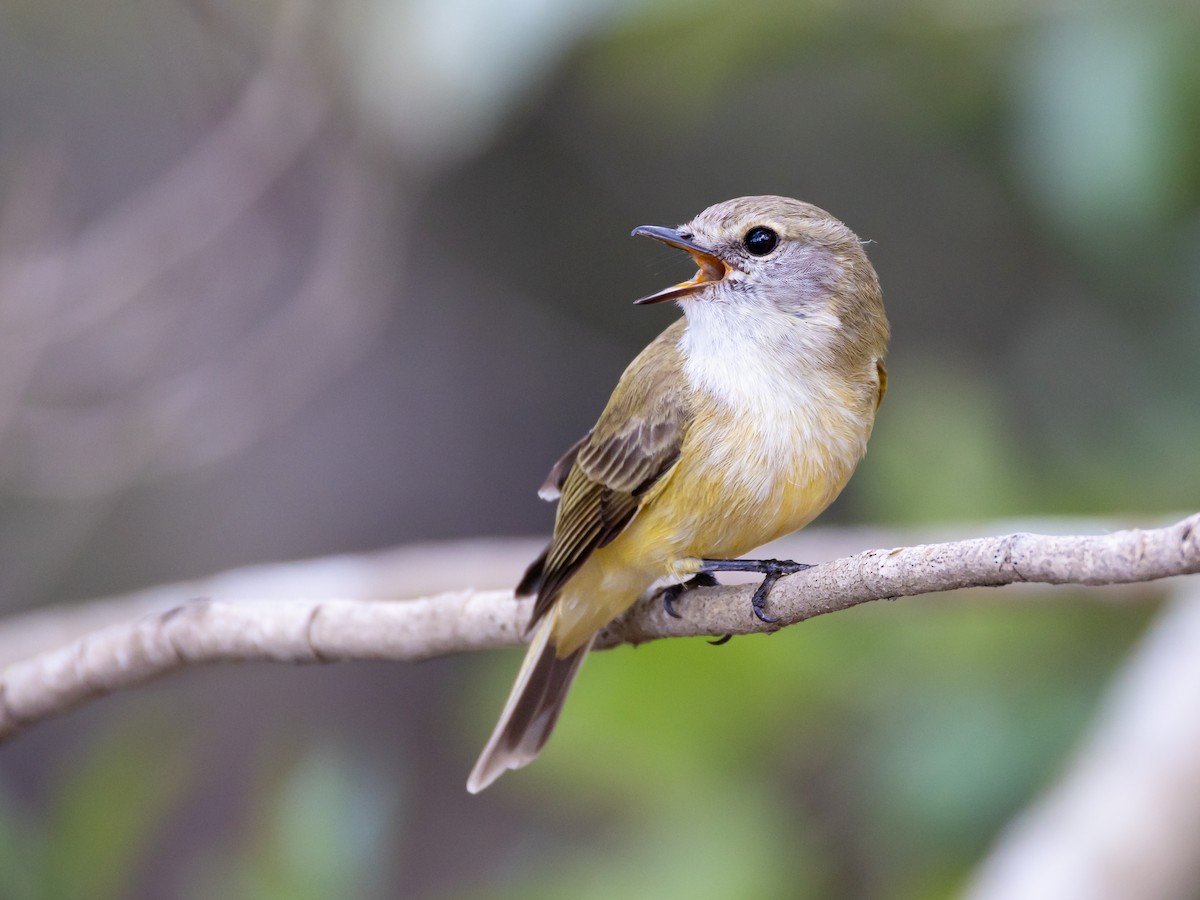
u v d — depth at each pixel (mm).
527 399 16797
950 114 11305
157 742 9094
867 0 10422
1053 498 10938
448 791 16000
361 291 13461
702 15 10180
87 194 16016
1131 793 8289
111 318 13484
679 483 7547
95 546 15727
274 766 9375
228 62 14375
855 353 7801
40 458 13172
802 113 15367
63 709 7922
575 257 16547
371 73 10820
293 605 7582
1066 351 13688
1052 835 8391
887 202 15328
